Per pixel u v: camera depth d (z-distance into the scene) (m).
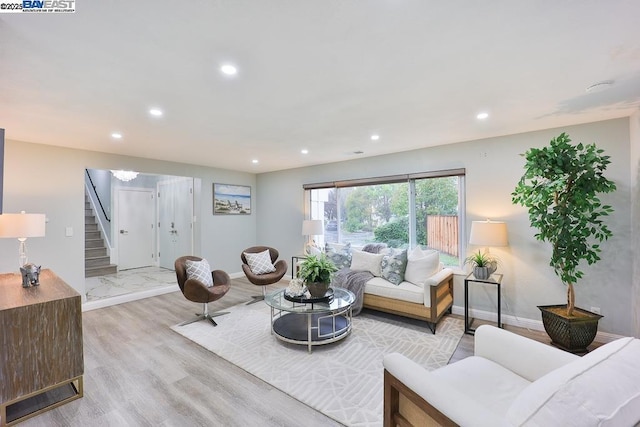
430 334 3.25
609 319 2.95
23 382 1.95
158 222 7.32
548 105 2.58
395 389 1.41
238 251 6.27
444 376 1.59
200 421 1.92
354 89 2.24
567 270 2.70
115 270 6.55
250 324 3.61
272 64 1.86
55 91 2.22
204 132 3.35
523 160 3.43
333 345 3.00
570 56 1.79
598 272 3.00
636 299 2.73
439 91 2.29
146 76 2.00
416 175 4.25
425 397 1.21
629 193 2.85
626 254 2.86
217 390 2.26
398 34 1.56
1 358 1.88
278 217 6.22
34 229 2.92
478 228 3.33
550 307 3.02
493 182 3.62
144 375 2.47
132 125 3.06
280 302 3.19
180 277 3.67
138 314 3.99
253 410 2.03
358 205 5.06
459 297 3.87
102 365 2.63
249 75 2.01
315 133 3.42
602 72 1.99
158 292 5.01
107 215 6.97
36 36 1.53
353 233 5.13
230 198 6.14
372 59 1.81
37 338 2.01
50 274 2.87
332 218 5.43
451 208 4.04
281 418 1.95
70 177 4.04
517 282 3.46
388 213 4.69
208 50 1.70
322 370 2.53
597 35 1.57
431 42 1.63
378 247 4.46
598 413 0.85
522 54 1.76
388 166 4.56
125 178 5.10
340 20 1.43
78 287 4.09
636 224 2.73
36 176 3.77
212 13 1.37
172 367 2.60
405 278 3.83
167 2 1.29
